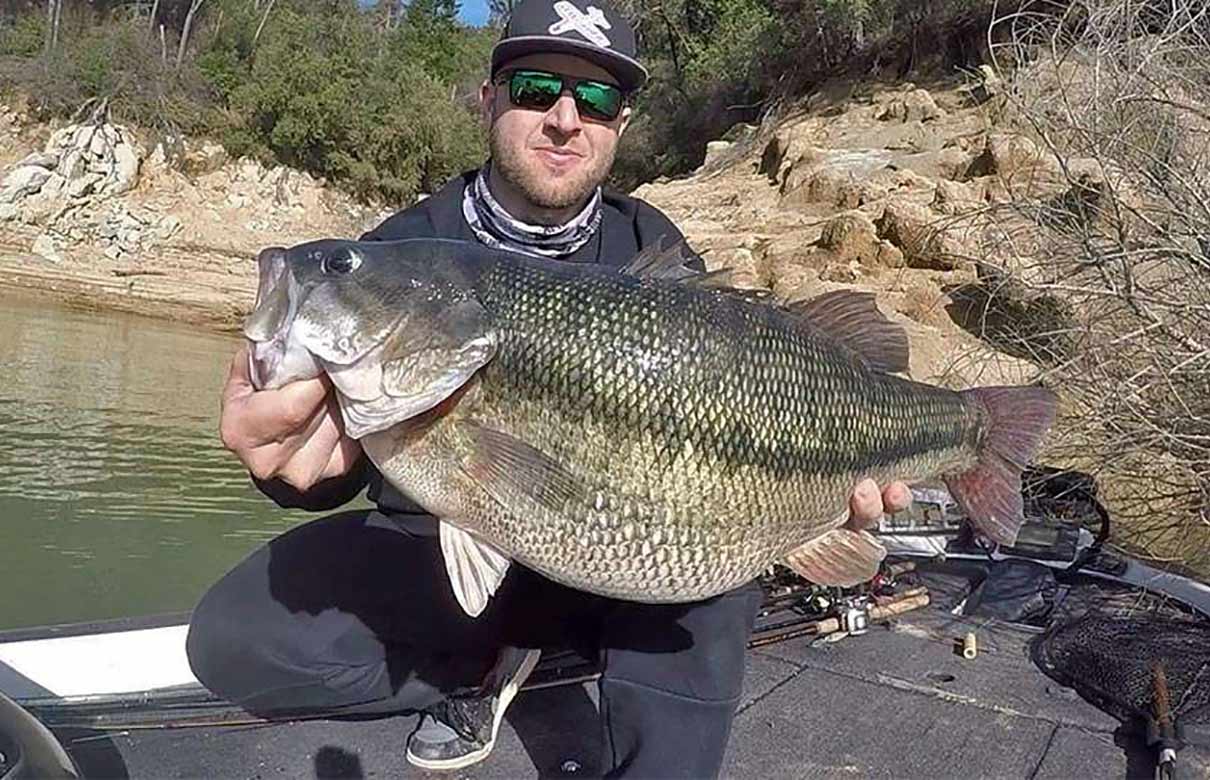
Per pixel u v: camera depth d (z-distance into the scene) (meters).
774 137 7.26
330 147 11.78
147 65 11.19
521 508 0.75
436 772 0.95
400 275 0.74
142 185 10.64
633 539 0.76
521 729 1.03
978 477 0.95
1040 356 2.32
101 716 0.99
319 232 11.23
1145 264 2.09
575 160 0.99
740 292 0.82
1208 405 1.88
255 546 2.93
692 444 0.77
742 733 1.05
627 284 0.78
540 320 0.75
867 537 0.87
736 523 0.79
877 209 4.64
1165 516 1.98
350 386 0.73
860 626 1.32
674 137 10.62
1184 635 1.26
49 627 1.13
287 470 0.76
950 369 2.57
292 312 0.73
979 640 1.32
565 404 0.75
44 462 3.63
